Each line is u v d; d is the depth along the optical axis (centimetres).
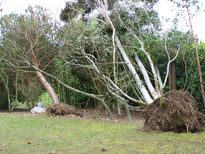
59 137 414
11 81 927
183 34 722
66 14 896
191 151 314
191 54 689
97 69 684
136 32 767
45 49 840
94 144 360
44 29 817
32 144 361
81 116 716
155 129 461
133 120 645
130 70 704
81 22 795
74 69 855
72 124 567
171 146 343
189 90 716
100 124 568
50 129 498
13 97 986
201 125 465
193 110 451
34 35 826
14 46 782
